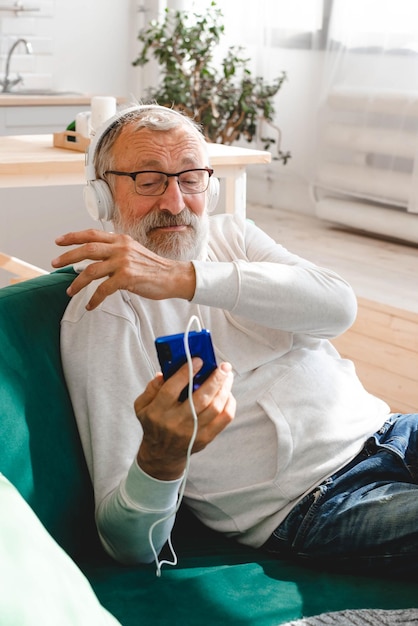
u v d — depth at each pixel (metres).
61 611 0.96
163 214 1.63
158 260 1.46
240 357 1.63
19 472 1.38
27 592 0.93
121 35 6.13
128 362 1.52
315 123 5.62
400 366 3.43
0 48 5.68
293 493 1.55
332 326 1.65
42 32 5.82
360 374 3.51
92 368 1.52
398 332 3.53
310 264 1.72
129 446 1.46
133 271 1.42
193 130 1.69
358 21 5.09
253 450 1.57
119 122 1.69
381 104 4.97
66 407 1.53
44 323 1.58
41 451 1.44
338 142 5.29
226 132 5.39
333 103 5.26
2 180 2.71
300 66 5.67
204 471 1.57
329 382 1.68
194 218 1.66
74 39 5.96
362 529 1.48
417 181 4.80
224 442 1.57
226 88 5.40
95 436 1.47
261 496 1.55
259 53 5.93
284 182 6.02
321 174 5.46
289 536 1.53
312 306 1.60
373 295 3.96
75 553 1.48
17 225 3.95
